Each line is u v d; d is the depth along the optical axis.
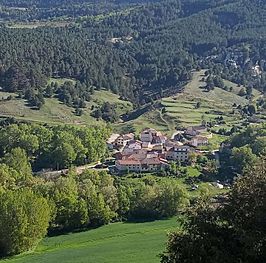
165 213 117.44
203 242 32.06
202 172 159.25
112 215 112.12
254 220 31.58
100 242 97.06
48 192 108.62
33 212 92.44
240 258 30.61
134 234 102.25
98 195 111.50
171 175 158.50
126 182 143.62
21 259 88.19
